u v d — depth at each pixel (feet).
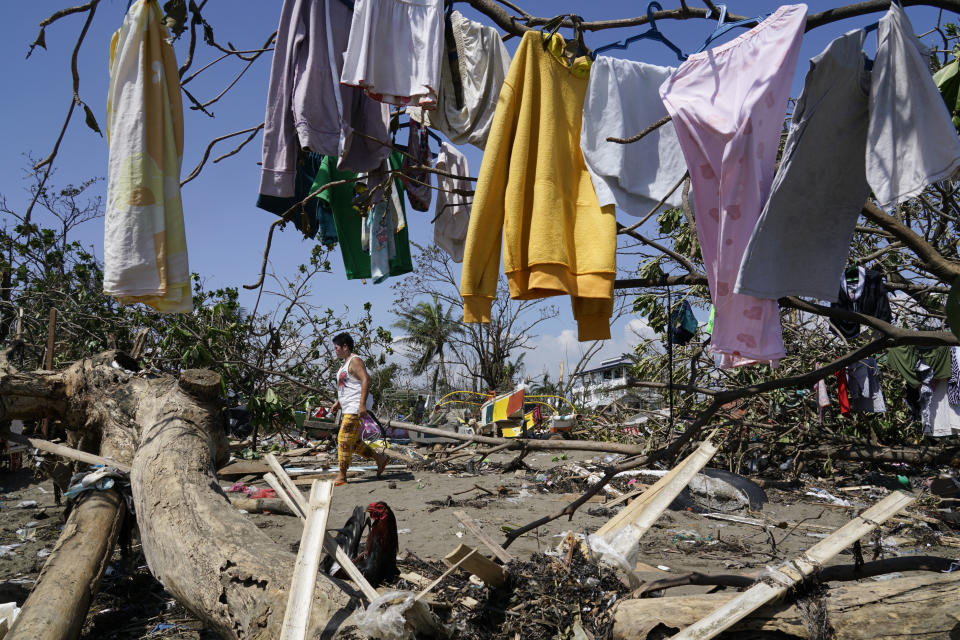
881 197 8.91
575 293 10.78
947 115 8.50
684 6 10.57
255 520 20.10
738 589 10.00
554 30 10.89
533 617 10.47
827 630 8.30
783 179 9.48
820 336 29.37
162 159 11.96
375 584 12.69
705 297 26.53
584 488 26.37
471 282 10.86
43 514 21.30
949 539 20.58
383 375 68.49
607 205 10.82
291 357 38.52
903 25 8.84
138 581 15.30
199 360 31.30
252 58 12.29
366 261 15.47
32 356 34.99
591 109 10.96
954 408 29.71
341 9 11.25
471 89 12.01
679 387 14.26
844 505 25.61
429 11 10.73
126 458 17.98
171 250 12.05
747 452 32.60
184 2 10.34
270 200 13.71
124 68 11.86
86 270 40.52
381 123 12.21
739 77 9.89
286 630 8.46
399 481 27.43
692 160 10.26
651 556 17.39
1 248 41.06
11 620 11.23
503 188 11.04
